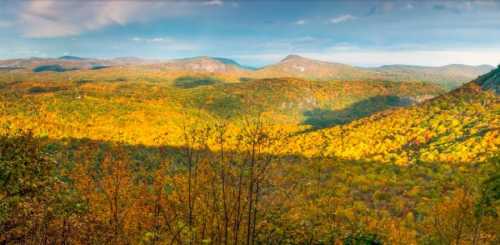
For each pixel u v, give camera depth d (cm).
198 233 866
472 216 1734
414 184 6925
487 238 1723
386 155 11019
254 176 789
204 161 801
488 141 9981
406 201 5747
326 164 6925
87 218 938
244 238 910
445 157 9262
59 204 935
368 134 15012
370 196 6231
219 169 791
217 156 798
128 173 920
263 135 791
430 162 8975
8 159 923
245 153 786
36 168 950
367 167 9050
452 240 1825
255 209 829
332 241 1243
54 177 951
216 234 862
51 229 930
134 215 917
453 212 1789
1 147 942
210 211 841
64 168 970
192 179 812
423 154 10106
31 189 922
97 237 929
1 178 898
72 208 930
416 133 13538
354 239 1509
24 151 955
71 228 930
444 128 13062
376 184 6781
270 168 802
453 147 10256
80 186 926
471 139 10644
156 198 868
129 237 923
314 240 1109
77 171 932
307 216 1180
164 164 854
